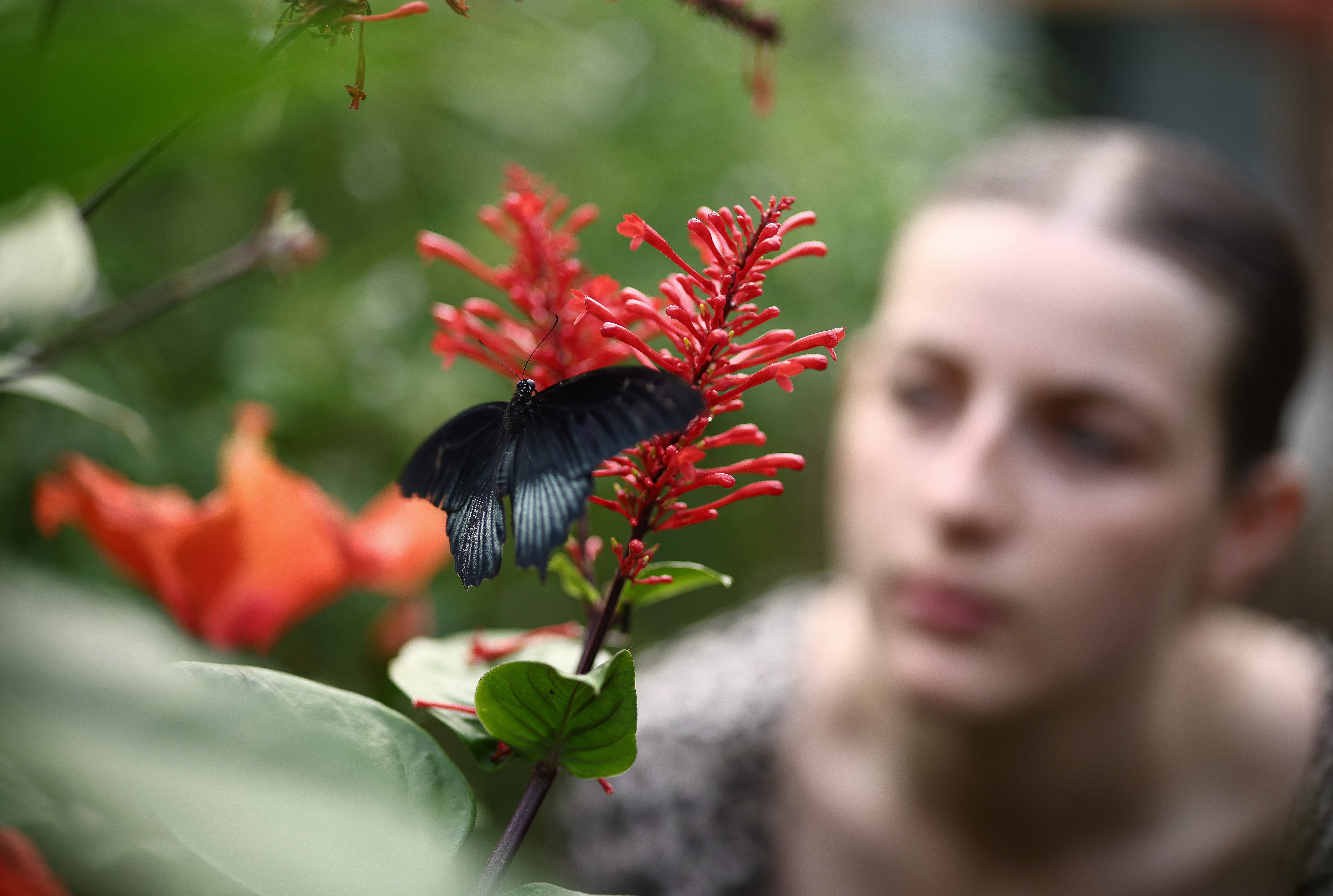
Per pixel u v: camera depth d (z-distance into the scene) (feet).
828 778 4.41
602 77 4.57
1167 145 4.41
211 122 2.55
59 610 1.32
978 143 5.73
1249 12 9.22
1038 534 4.03
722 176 4.95
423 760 2.43
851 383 4.42
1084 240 4.09
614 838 4.48
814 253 2.47
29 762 1.12
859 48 6.27
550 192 3.14
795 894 4.46
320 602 3.64
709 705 4.56
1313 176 9.41
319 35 1.85
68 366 4.06
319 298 4.60
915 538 4.08
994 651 4.05
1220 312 4.11
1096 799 4.21
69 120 1.06
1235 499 4.25
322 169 4.51
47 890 1.94
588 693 2.44
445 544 3.65
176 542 3.57
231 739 1.28
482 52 2.00
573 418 2.44
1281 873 4.36
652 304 2.55
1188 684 4.30
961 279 4.10
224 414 4.40
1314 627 5.76
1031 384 4.04
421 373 4.60
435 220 4.72
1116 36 10.37
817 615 4.64
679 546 5.02
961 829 4.26
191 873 2.01
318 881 1.18
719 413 2.52
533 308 3.04
